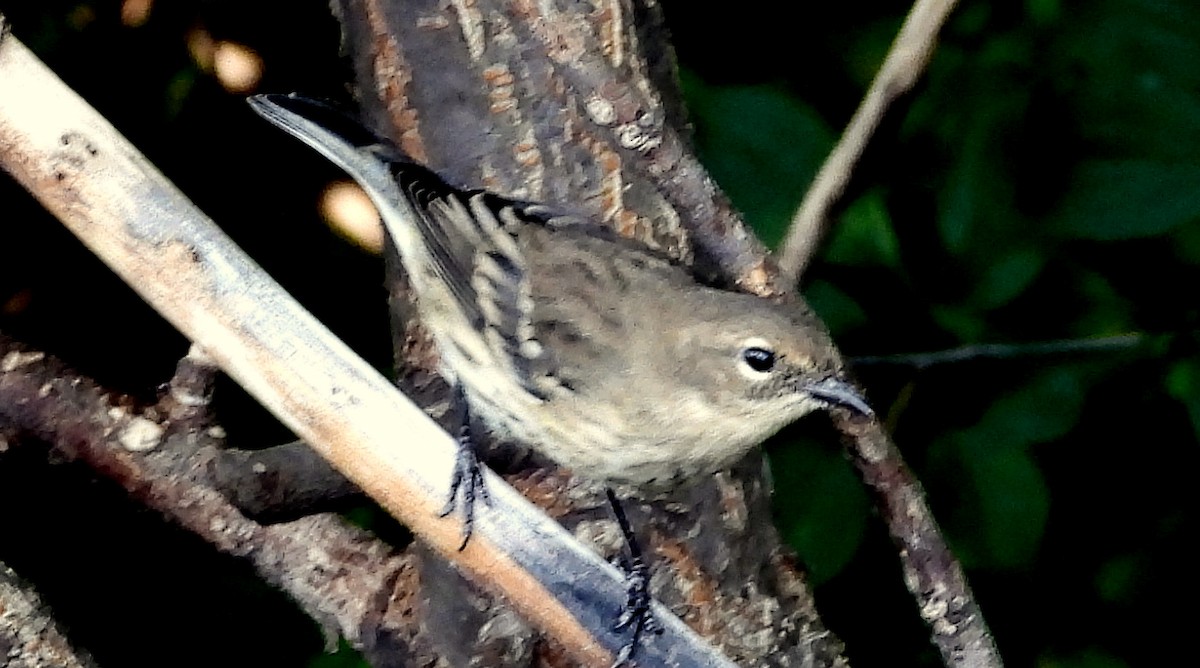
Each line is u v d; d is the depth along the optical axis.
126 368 2.92
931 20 2.84
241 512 2.86
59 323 2.91
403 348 2.90
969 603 2.84
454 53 2.88
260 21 2.90
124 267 2.81
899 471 2.84
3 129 2.81
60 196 2.81
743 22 2.95
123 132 2.91
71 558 2.88
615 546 2.87
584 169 2.88
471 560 2.82
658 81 2.88
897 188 2.91
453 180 2.88
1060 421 2.89
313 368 2.82
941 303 2.90
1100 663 2.92
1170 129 2.89
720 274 2.85
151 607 2.90
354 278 2.93
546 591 2.82
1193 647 2.92
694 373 2.85
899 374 2.90
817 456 2.89
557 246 2.87
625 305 2.86
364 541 2.87
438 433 2.82
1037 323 2.91
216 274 2.81
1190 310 2.90
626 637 2.82
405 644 2.87
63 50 2.90
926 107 2.90
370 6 2.88
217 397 2.86
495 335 2.87
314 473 2.85
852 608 2.93
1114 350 2.90
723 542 2.87
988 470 2.89
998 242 2.90
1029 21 2.90
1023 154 2.90
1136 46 2.89
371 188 2.88
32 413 2.85
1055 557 2.93
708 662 2.83
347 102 2.91
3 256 2.90
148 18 2.90
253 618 2.91
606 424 2.86
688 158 2.83
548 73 2.88
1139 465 2.93
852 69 2.94
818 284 2.90
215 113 2.91
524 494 2.88
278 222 2.93
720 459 2.86
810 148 2.89
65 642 2.82
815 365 2.85
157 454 2.85
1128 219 2.88
